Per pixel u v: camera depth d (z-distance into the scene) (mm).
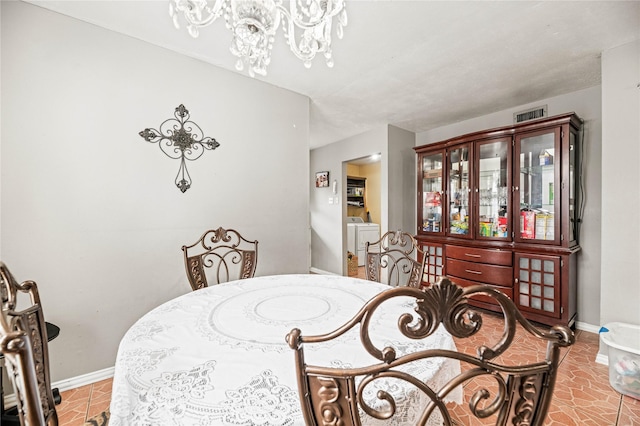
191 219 2172
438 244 3346
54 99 1665
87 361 1772
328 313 1137
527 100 2926
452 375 837
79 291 1748
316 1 1270
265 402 631
